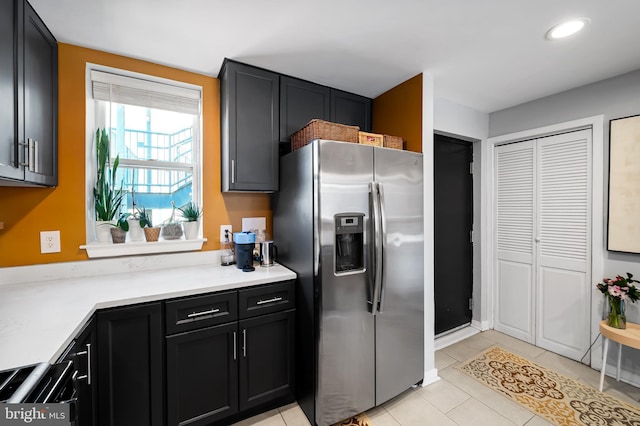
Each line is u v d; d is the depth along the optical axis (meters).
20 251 1.60
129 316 1.35
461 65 1.98
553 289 2.56
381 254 1.73
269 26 1.54
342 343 1.67
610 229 2.17
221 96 2.10
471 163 3.09
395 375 1.88
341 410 1.67
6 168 1.10
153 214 2.08
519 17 1.47
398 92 2.27
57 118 1.64
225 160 1.99
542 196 2.64
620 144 2.12
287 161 1.98
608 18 1.47
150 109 2.02
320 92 2.26
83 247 1.72
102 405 1.29
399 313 1.89
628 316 2.12
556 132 2.52
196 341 1.52
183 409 1.48
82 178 1.74
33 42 1.35
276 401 1.82
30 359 0.84
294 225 1.88
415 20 1.50
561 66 2.00
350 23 1.53
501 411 1.80
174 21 1.49
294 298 1.83
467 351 2.58
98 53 1.77
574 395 1.95
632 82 2.08
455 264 2.96
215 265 2.07
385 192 1.82
